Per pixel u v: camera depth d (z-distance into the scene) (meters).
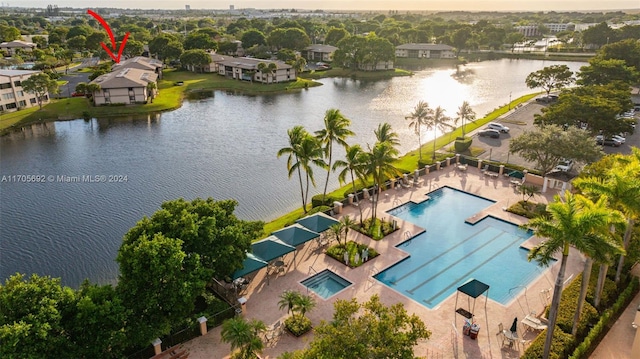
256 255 37.09
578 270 38.38
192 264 30.66
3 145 82.88
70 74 153.25
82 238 48.81
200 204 36.12
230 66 149.88
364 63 162.12
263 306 34.34
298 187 62.19
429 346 29.77
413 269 39.72
